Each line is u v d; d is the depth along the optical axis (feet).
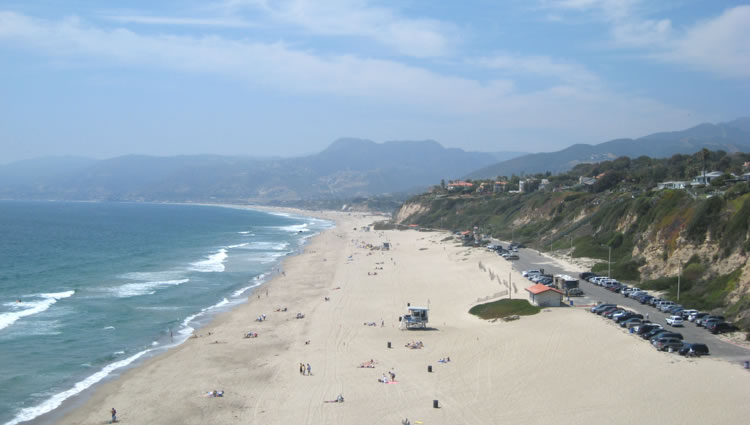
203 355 180.96
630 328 173.99
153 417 131.75
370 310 246.27
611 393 128.88
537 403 127.65
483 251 405.80
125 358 177.99
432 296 271.69
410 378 150.82
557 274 288.92
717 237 224.94
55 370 164.76
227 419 129.49
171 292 289.94
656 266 250.16
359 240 618.44
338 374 157.99
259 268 388.57
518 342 173.17
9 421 130.00
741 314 174.40
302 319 232.32
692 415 114.52
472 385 142.20
